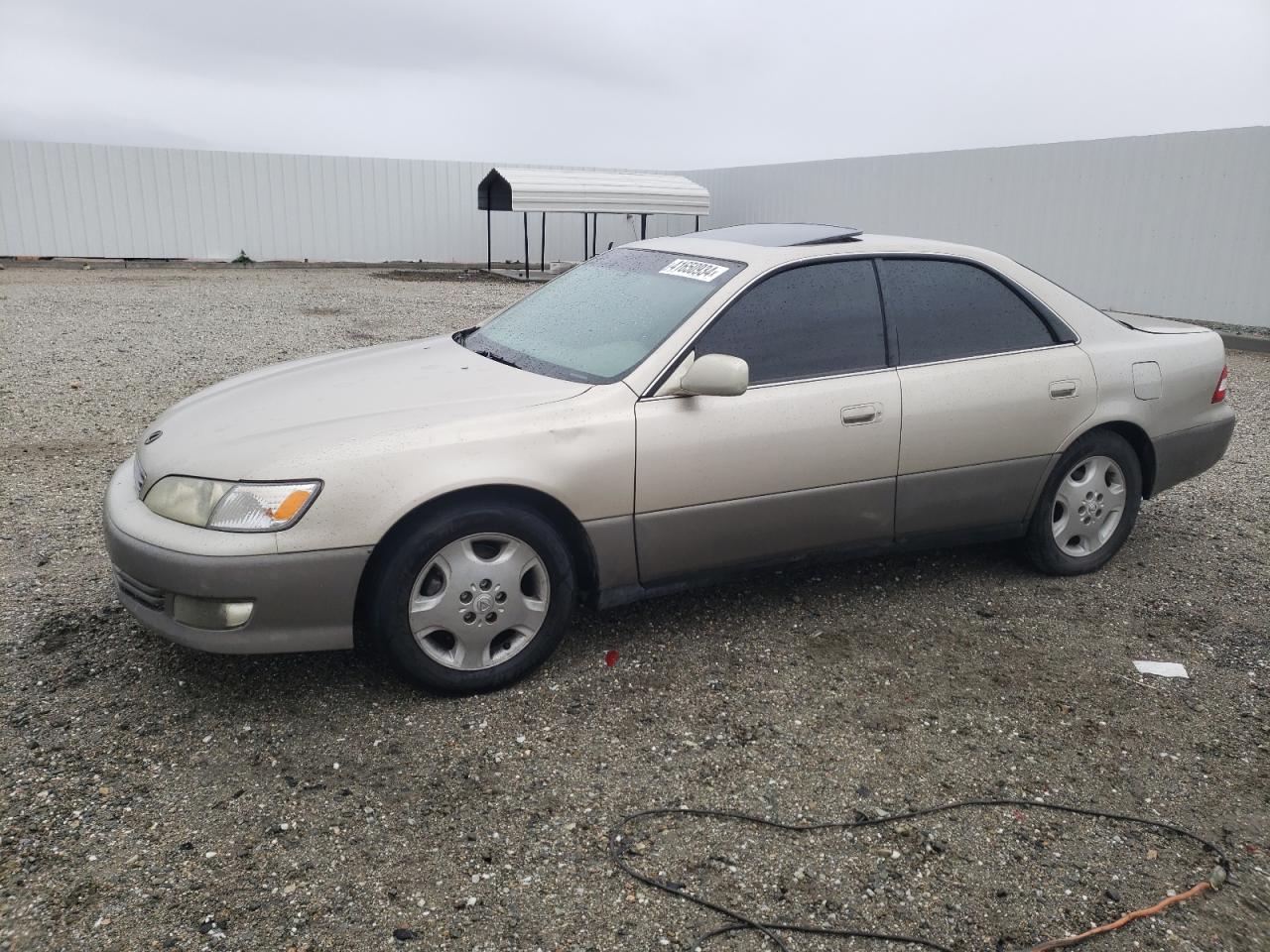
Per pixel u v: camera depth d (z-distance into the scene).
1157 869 2.95
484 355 4.47
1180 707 3.87
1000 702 3.86
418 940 2.56
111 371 9.73
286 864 2.82
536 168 26.72
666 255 4.70
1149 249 15.02
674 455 3.90
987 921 2.71
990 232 17.55
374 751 3.38
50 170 24.56
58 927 2.54
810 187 22.12
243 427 3.71
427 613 3.59
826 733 3.60
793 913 2.71
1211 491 6.69
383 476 3.45
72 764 3.24
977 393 4.51
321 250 27.36
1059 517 4.98
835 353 4.28
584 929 2.63
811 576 5.04
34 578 4.64
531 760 3.37
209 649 3.41
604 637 4.30
